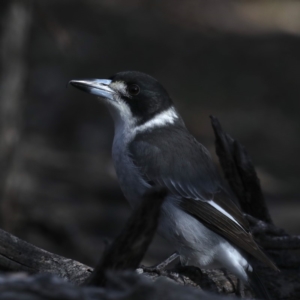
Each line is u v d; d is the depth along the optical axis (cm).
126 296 441
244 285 744
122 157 841
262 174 1992
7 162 1308
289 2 3916
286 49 3170
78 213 1547
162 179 816
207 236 792
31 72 2402
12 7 1301
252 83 2759
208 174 823
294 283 753
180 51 3059
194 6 3653
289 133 2300
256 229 788
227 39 3275
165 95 879
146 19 3366
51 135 2130
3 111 1305
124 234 522
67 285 453
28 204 1398
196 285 730
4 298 437
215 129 827
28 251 668
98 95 872
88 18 3189
